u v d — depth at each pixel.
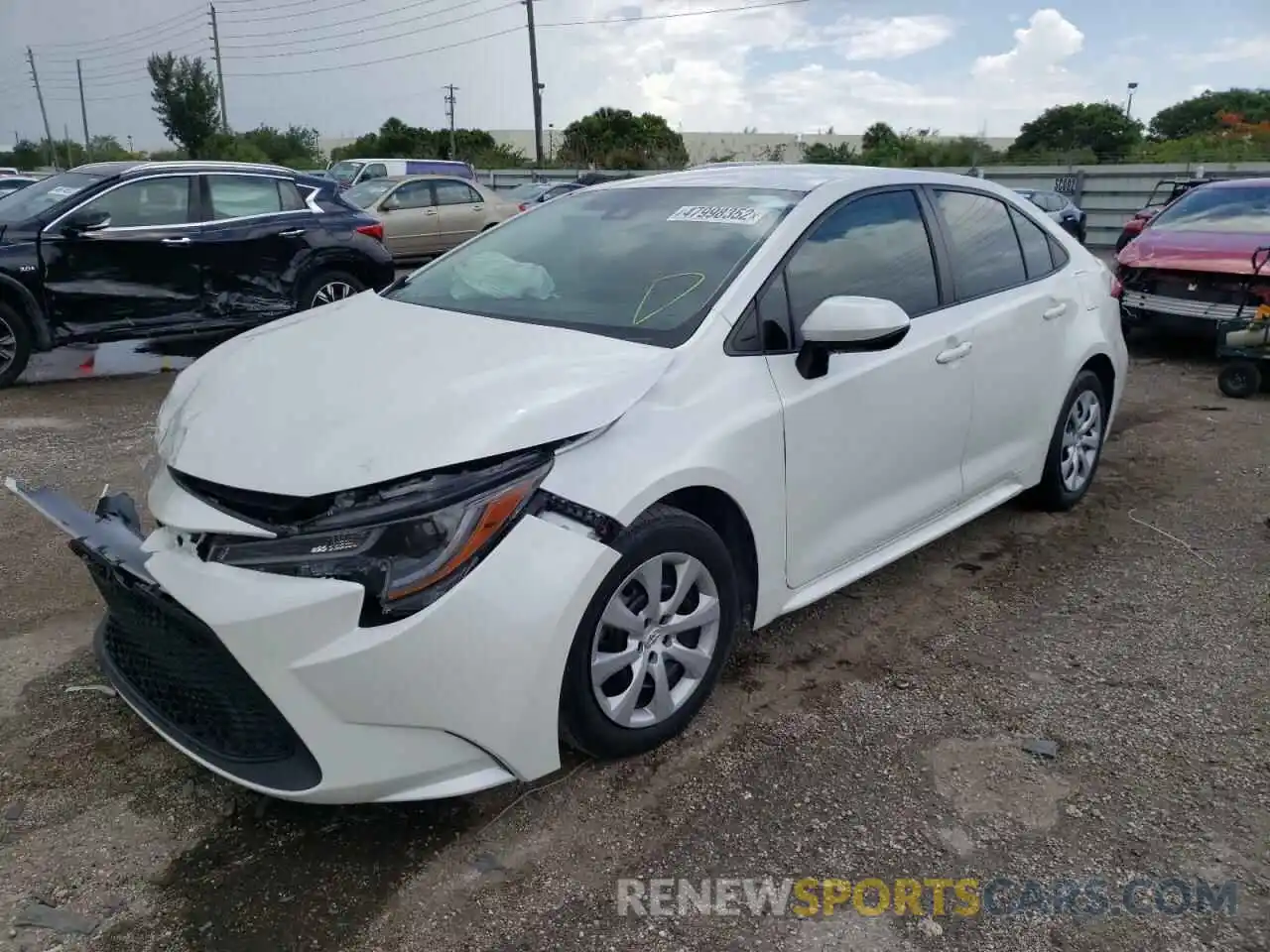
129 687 2.86
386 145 56.12
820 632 3.83
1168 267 8.48
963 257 4.16
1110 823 2.75
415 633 2.38
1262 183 9.08
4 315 7.86
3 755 3.00
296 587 2.36
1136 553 4.59
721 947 2.34
